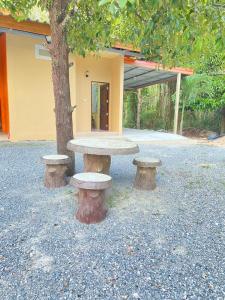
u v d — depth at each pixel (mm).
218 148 7410
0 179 3803
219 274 1786
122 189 3496
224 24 2025
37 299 1548
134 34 3121
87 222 2492
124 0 1180
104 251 2043
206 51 3094
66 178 3695
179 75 10273
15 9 4195
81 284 1677
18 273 1770
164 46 3383
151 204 3016
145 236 2289
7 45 6609
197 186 3732
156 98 14891
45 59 7207
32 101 7164
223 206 3012
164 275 1771
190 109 12383
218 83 10586
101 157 3293
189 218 2674
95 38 3684
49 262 1893
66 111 3758
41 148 6238
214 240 2242
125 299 1558
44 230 2357
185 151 6773
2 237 2219
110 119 9742
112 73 9438
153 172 3510
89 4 3139
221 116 11469
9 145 6492
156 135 9547
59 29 3494
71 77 7906
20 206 2871
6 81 6922
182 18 2051
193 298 1568
